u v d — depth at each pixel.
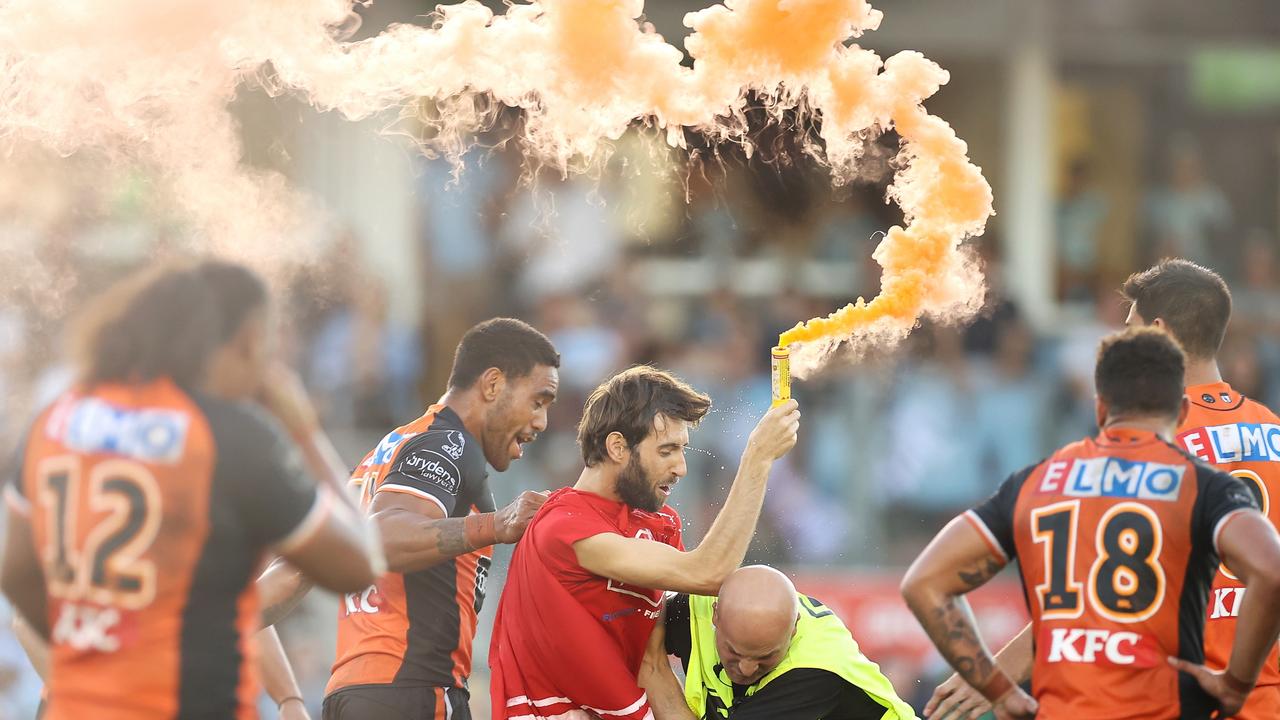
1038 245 40.94
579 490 13.59
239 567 10.20
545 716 13.32
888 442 31.11
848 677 13.08
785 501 29.83
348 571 10.59
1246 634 10.69
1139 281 13.55
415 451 14.32
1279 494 13.10
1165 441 11.27
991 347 33.91
